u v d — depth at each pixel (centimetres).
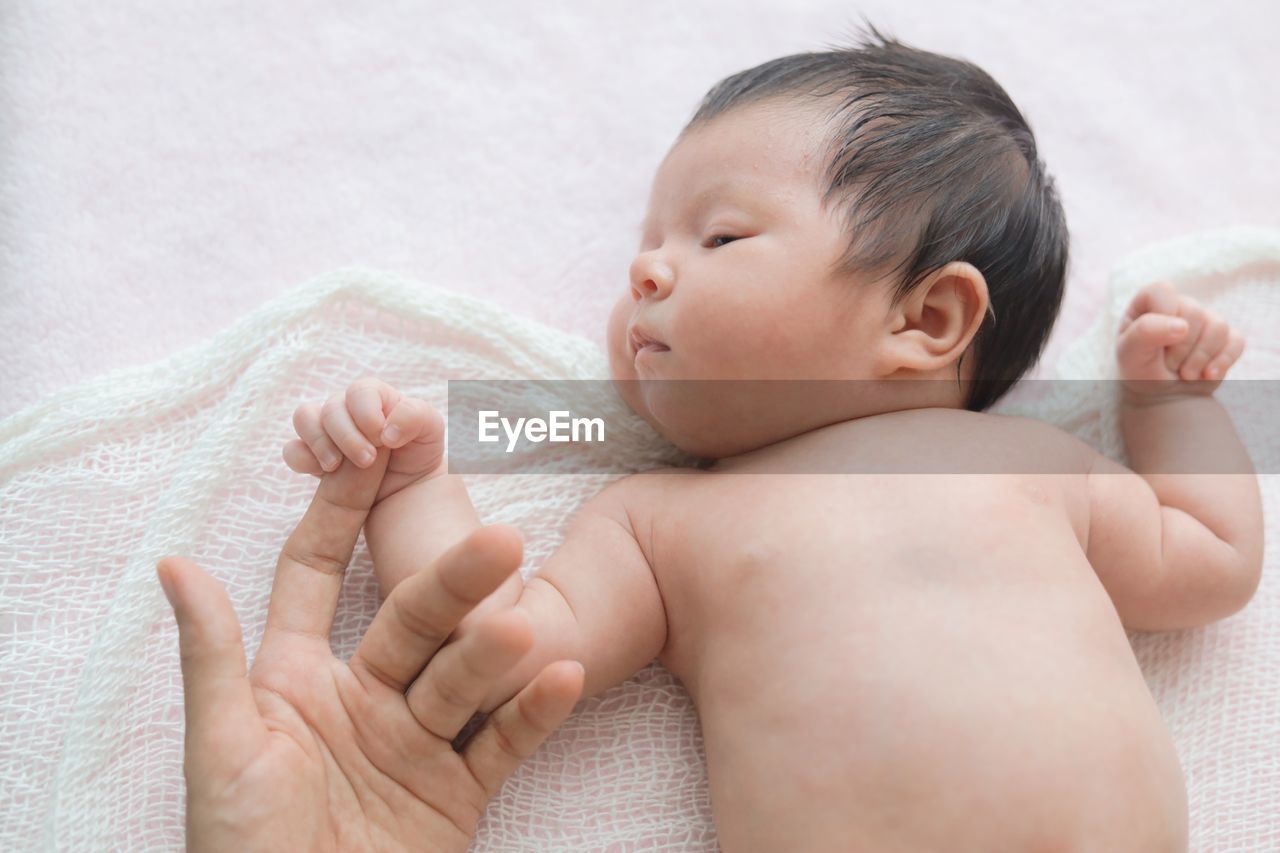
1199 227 137
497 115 131
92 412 106
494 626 83
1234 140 141
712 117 103
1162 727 90
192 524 103
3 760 96
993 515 92
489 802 98
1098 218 136
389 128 128
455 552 83
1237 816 104
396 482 100
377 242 124
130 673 98
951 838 81
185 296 120
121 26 127
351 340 112
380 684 91
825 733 84
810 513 92
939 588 88
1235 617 112
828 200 96
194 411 109
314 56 129
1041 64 141
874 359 97
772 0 140
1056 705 84
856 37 140
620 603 98
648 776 101
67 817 93
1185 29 145
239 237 122
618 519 101
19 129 121
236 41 128
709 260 97
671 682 104
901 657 85
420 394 112
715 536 95
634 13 138
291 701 89
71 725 95
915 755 82
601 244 127
